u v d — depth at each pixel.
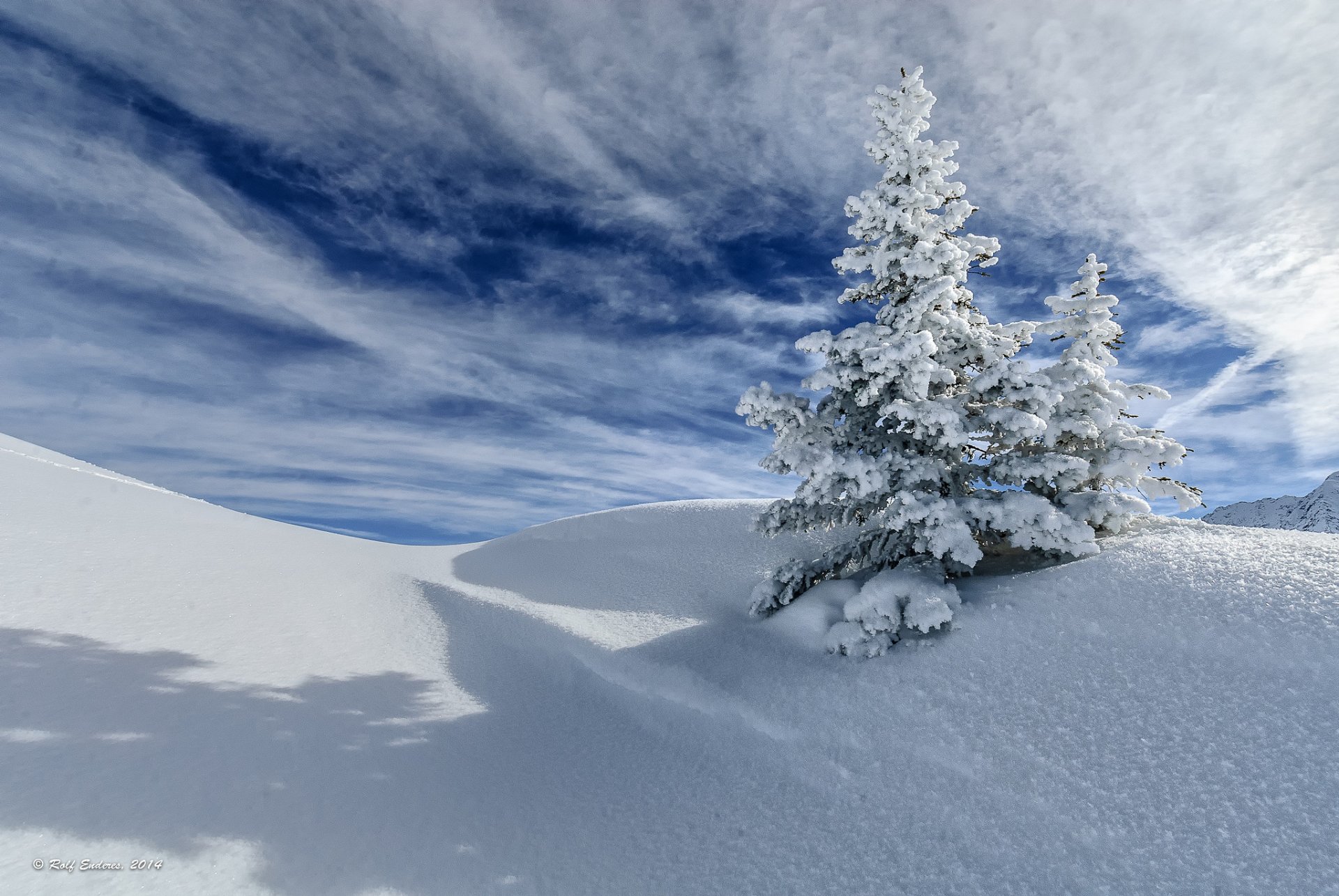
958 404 10.43
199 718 6.72
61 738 5.84
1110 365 10.62
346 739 7.06
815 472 9.69
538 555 18.88
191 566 11.45
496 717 8.46
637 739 7.96
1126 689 6.50
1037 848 5.25
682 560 16.25
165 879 4.58
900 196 10.41
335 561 15.05
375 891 4.96
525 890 5.24
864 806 6.16
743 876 5.42
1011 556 10.82
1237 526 9.61
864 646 8.64
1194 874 4.66
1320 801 4.87
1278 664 6.16
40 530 11.11
